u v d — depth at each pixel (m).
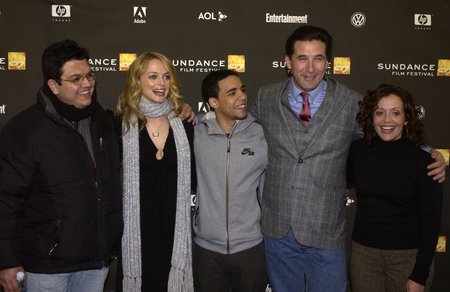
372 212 1.98
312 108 2.11
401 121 1.92
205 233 2.14
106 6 2.67
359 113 2.02
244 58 2.73
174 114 2.20
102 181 1.85
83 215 1.78
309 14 2.74
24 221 1.80
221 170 2.12
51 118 1.75
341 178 2.10
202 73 2.73
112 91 2.70
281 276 2.16
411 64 2.79
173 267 2.14
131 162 2.08
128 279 2.12
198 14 2.71
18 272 1.71
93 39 2.67
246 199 2.13
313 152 2.03
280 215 2.09
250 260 2.14
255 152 2.14
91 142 1.87
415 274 1.86
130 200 2.08
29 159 1.71
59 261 1.76
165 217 2.12
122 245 2.11
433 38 2.79
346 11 2.75
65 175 1.75
